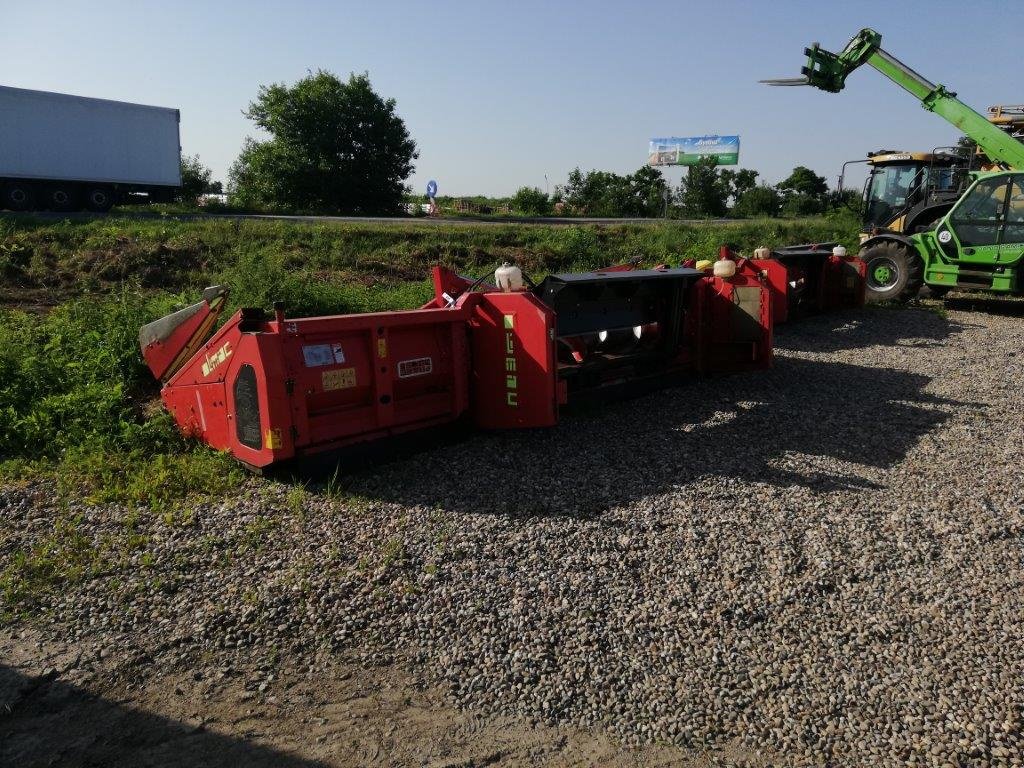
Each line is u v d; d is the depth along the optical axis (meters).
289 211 44.31
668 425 6.23
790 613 3.37
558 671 3.00
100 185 27.62
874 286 13.57
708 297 7.45
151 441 5.40
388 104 47.28
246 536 4.06
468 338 5.48
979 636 3.19
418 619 3.33
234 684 2.93
